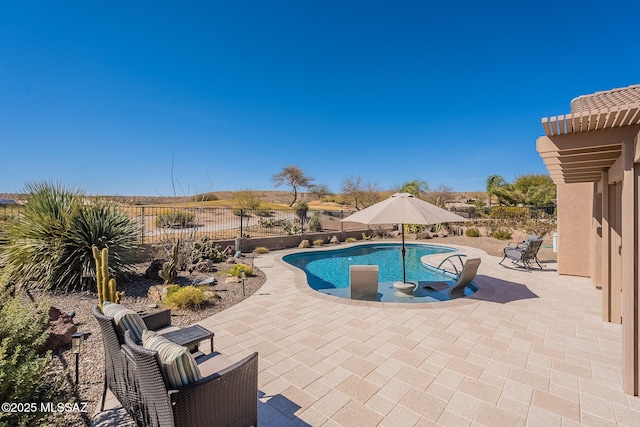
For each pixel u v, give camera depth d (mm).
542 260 12070
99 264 4527
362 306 6293
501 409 2941
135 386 2281
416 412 2895
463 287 7793
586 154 4340
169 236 12125
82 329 4750
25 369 2301
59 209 6957
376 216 6555
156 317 3564
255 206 26094
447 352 4191
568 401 3078
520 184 27562
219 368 2770
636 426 2705
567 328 5086
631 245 3260
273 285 8086
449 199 36375
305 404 3021
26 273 6469
